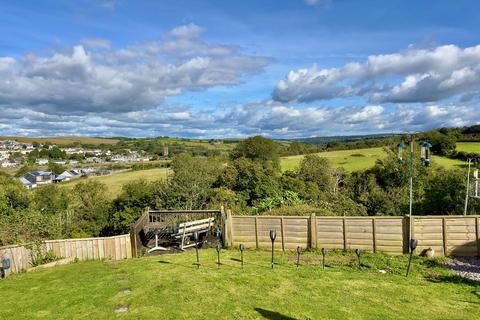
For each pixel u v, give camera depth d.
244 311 7.46
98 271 10.64
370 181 37.25
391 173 38.41
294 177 45.25
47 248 12.30
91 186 44.78
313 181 44.03
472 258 11.69
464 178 20.84
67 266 11.69
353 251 12.60
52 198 45.22
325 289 8.77
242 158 46.09
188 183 36.31
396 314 7.36
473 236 11.91
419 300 8.12
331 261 11.55
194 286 8.93
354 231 12.61
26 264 11.74
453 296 8.40
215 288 8.79
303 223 13.02
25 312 7.63
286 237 13.16
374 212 22.50
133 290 8.74
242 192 40.56
